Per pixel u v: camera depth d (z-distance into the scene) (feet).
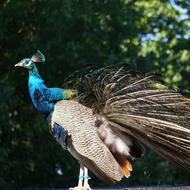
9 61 71.61
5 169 68.59
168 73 94.38
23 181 75.25
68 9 69.26
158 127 26.99
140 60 78.89
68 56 69.46
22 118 74.28
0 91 64.34
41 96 29.07
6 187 67.51
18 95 73.05
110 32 78.48
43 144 73.51
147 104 27.48
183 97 27.68
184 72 96.48
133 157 27.12
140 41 96.37
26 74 72.13
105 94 28.02
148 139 26.94
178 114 27.27
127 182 62.13
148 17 100.48
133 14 83.56
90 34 73.97
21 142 74.38
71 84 29.19
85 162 26.86
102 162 26.61
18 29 70.49
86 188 27.94
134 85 28.09
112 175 26.50
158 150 26.91
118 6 77.51
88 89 28.63
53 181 75.77
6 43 70.64
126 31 79.00
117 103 27.55
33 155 74.38
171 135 26.84
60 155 72.84
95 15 74.43
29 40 71.00
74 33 71.15
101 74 28.81
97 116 27.61
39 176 75.46
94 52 72.43
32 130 73.51
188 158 26.66
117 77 28.53
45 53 68.49
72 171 75.00
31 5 69.05
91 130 27.20
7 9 68.33
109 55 74.33
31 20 69.67
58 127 27.68
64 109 28.12
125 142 27.07
